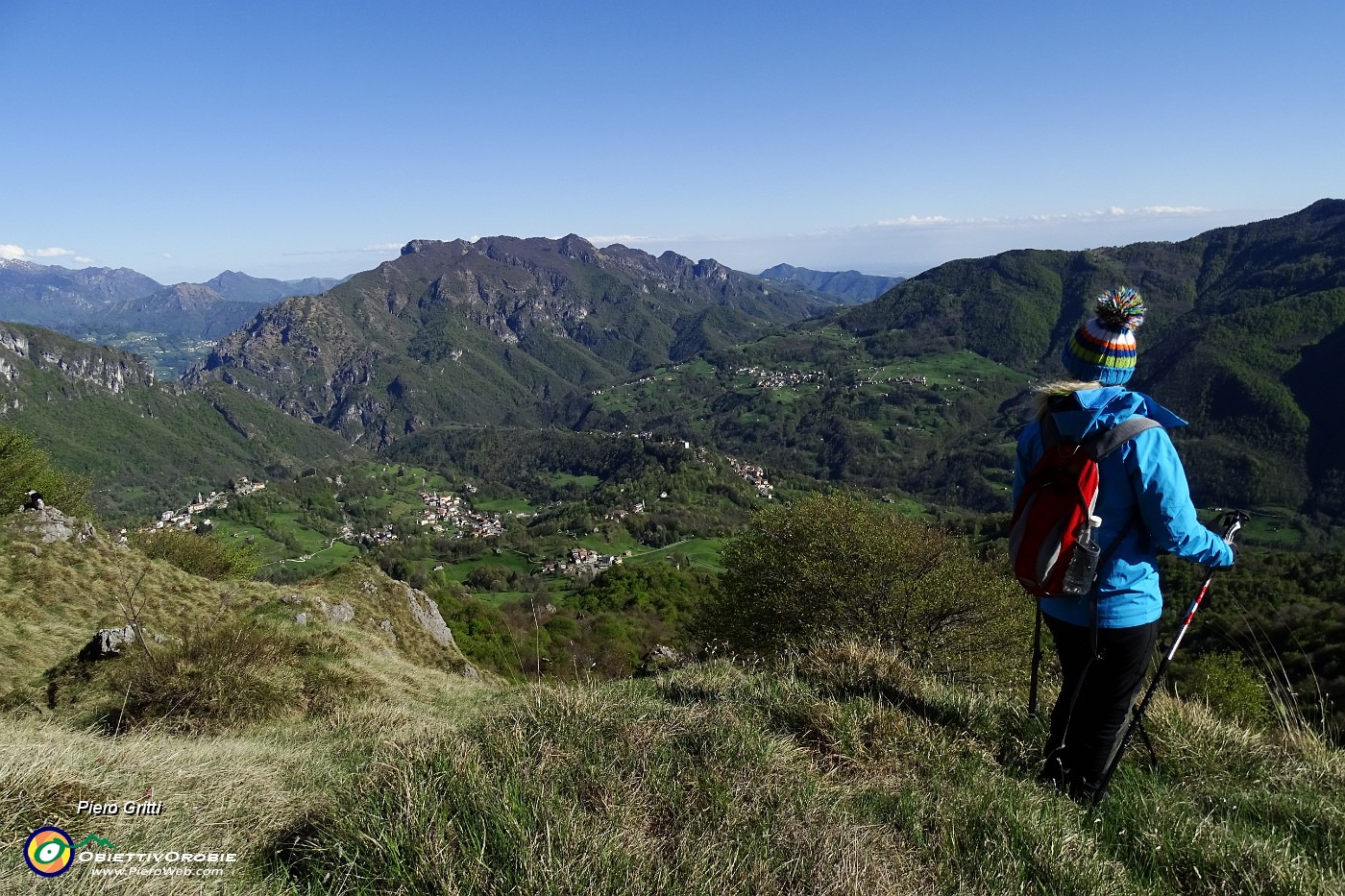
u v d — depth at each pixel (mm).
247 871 2389
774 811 2629
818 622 15656
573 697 3717
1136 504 2746
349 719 6758
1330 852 2676
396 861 2191
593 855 2162
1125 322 2809
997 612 14812
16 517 15945
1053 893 2295
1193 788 3307
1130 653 2857
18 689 9742
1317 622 18531
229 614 14734
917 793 2918
